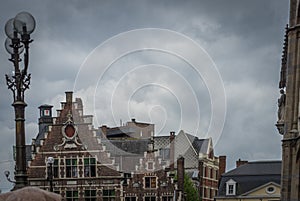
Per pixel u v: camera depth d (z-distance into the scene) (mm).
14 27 13461
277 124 26328
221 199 54031
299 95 20438
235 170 55219
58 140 47062
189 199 59000
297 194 20047
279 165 54219
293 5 20750
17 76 13438
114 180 46312
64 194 46312
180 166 50125
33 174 46656
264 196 52594
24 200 9234
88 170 46531
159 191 46250
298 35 20594
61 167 46656
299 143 19797
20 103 13336
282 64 26250
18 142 13234
